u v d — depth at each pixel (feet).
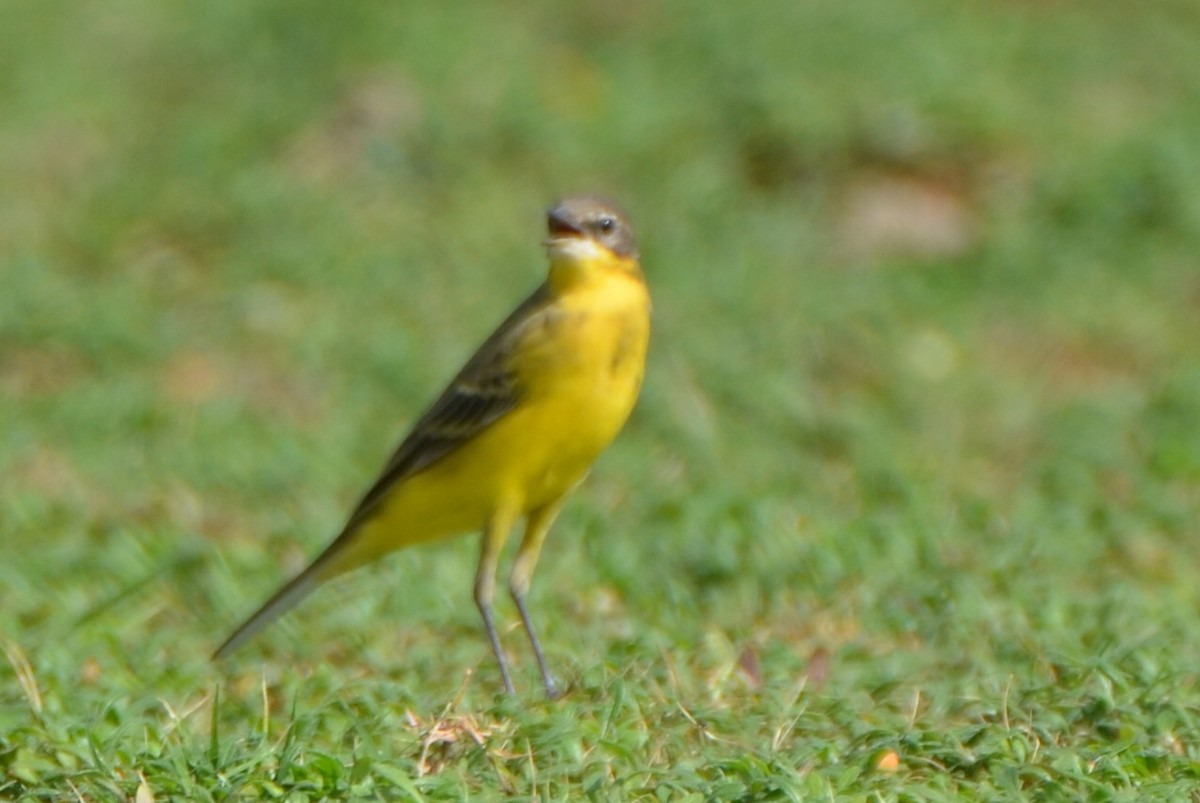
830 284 58.70
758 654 35.55
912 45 71.26
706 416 50.14
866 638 37.42
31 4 81.41
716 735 31.01
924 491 45.91
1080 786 28.45
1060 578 39.88
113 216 62.18
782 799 27.73
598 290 34.17
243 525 44.73
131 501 45.70
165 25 79.30
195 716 32.91
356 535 35.53
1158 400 51.67
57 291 56.65
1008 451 50.16
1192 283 59.62
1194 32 77.30
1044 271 59.77
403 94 69.56
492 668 35.32
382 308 57.98
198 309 57.57
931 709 32.30
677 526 43.24
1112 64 73.31
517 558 35.53
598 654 35.47
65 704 32.78
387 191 65.31
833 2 75.15
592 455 34.76
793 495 46.47
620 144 66.28
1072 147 65.72
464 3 79.51
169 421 50.60
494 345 34.32
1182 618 36.91
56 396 51.67
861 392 53.72
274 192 63.00
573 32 77.00
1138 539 42.27
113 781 28.40
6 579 39.60
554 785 28.55
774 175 65.36
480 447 34.24
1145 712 31.45
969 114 66.44
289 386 53.62
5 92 72.38
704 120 67.31
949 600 37.99
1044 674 33.71
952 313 57.47
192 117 69.92
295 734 30.19
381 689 33.19
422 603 38.63
